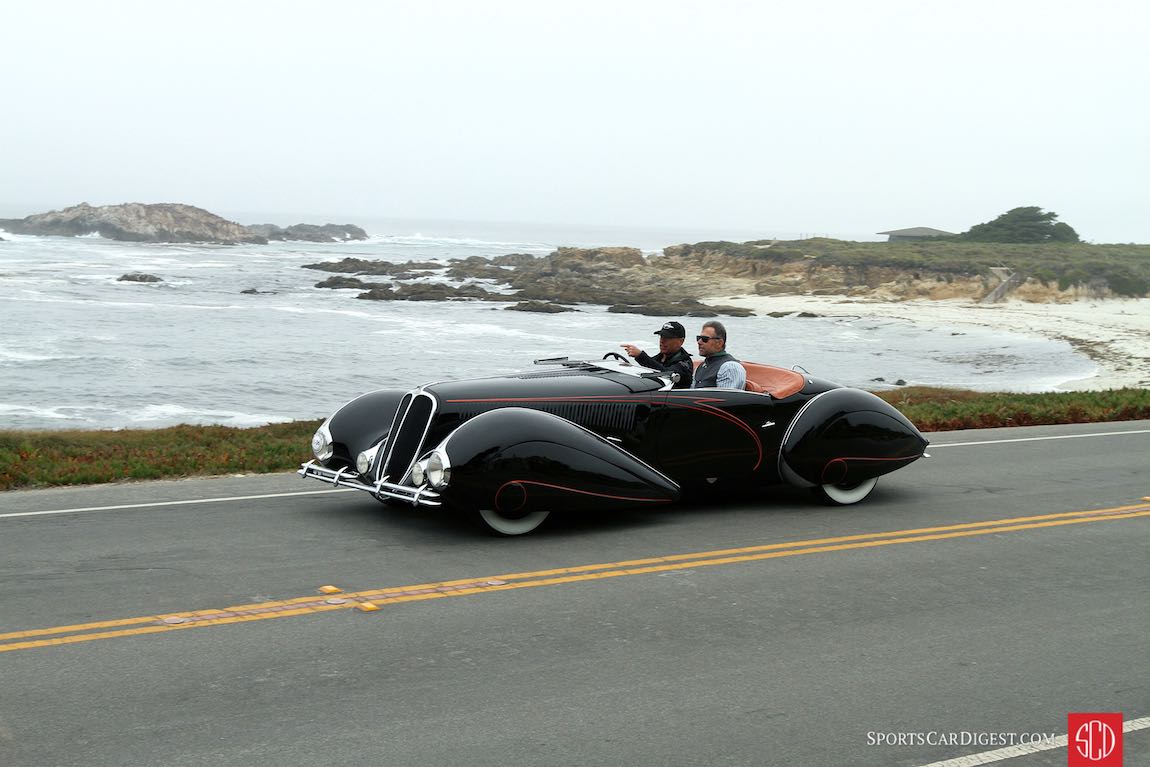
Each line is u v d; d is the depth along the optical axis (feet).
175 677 15.87
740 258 322.75
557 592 20.83
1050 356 162.40
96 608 19.01
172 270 313.73
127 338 152.05
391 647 17.44
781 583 21.99
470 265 378.12
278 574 21.49
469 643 17.78
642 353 30.17
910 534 26.71
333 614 19.06
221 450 38.70
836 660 17.52
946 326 212.84
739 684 16.34
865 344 178.50
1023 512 29.86
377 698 15.31
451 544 24.30
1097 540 26.71
